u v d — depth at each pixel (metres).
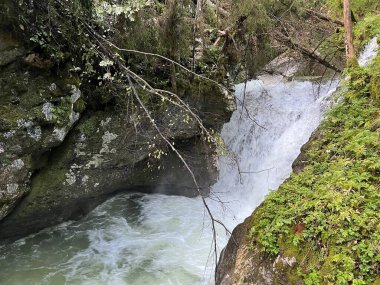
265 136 9.52
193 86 7.94
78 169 6.99
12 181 5.86
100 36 6.18
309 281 3.69
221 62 8.39
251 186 9.10
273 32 9.27
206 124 8.45
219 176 9.09
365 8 9.93
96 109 6.98
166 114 7.58
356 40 8.77
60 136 6.20
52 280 5.91
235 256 4.75
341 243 3.82
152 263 6.41
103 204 8.05
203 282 5.93
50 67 5.97
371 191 4.29
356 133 5.39
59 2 6.01
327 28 10.60
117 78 6.84
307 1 10.02
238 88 10.75
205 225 7.68
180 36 7.04
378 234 3.72
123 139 7.31
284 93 10.56
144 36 6.82
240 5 7.44
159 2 7.38
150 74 7.42
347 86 6.52
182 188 8.74
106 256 6.55
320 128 6.13
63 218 7.25
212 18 8.84
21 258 6.36
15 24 5.52
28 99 5.78
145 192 8.62
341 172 4.71
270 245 4.20
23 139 5.79
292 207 4.48
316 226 4.09
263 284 4.08
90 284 5.85
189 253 6.72
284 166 8.77
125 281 5.95
